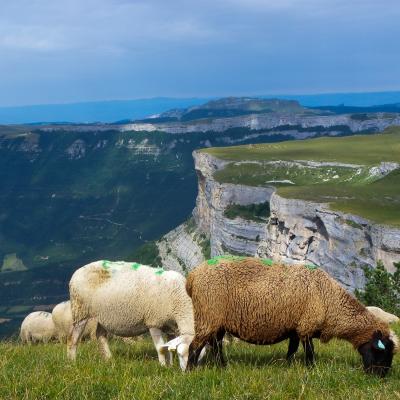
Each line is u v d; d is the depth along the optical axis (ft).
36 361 32.58
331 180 360.28
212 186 385.50
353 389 25.54
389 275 93.20
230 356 36.27
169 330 40.16
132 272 39.04
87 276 38.99
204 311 33.63
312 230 229.45
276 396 23.70
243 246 334.44
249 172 387.14
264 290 33.06
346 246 200.54
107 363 32.35
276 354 37.29
